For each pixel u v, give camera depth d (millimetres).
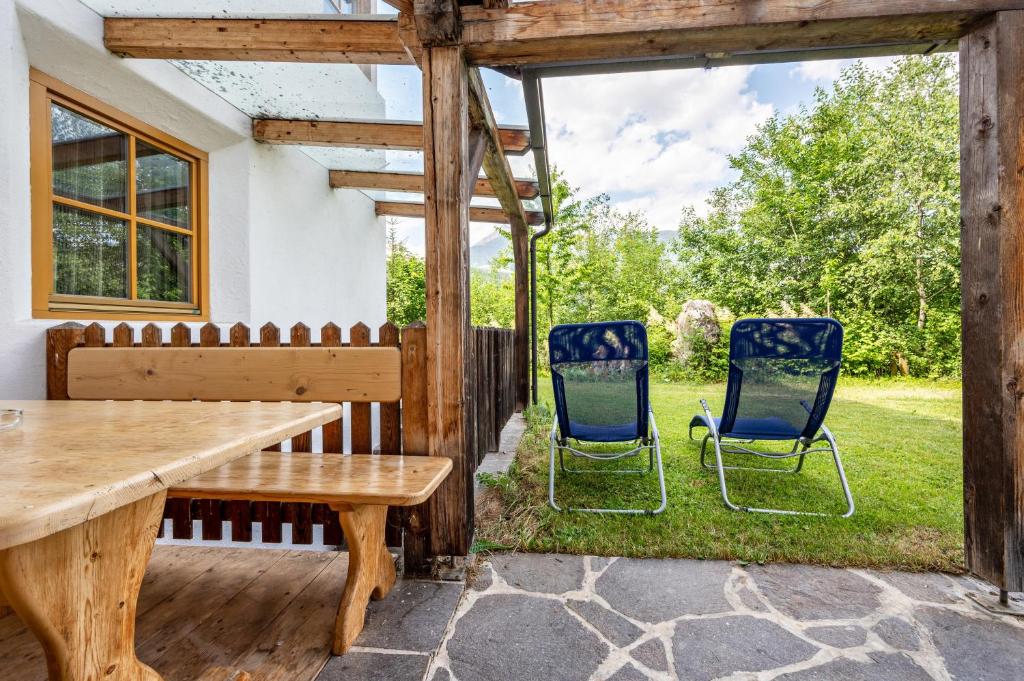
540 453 3750
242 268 3424
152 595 1807
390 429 2092
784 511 2432
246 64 3143
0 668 1392
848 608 1686
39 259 2275
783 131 10633
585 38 1850
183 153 3143
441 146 1949
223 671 1391
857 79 9812
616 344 2734
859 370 8547
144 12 2365
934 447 3758
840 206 9156
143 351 2158
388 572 1821
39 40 2143
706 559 2047
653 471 3199
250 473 1729
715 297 10766
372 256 5551
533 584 1874
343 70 4340
